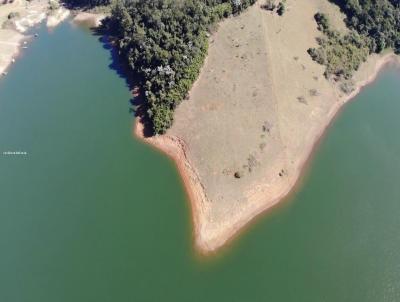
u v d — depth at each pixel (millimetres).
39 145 107188
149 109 111312
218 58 119500
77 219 90188
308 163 102875
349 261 83625
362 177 100188
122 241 86000
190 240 86188
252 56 119000
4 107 119312
